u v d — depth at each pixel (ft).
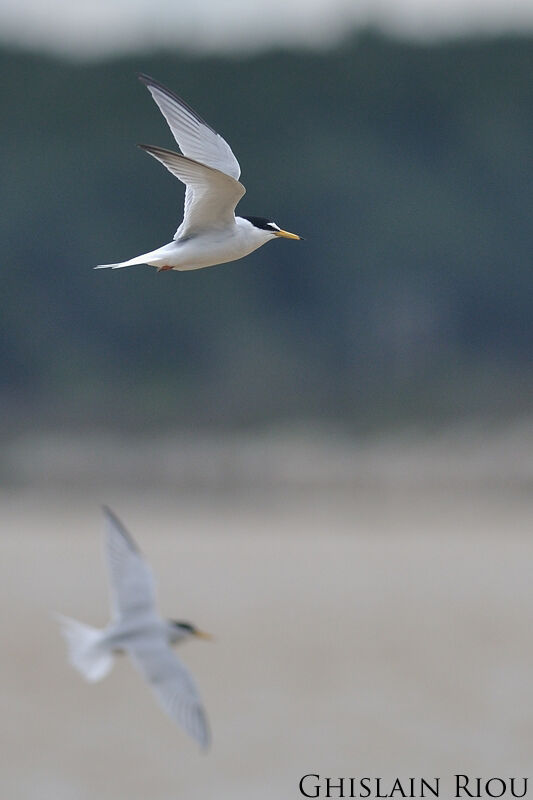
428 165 231.71
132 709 76.18
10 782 64.44
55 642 93.40
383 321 215.51
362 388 205.67
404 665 84.74
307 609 104.27
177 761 66.08
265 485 177.78
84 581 119.55
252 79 232.12
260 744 68.95
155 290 212.43
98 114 226.58
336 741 68.80
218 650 90.53
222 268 213.87
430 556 131.64
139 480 183.21
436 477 174.29
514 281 221.87
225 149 42.52
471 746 67.72
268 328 213.66
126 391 205.77
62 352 209.77
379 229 220.84
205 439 194.59
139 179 220.84
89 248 216.54
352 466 179.11
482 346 217.56
